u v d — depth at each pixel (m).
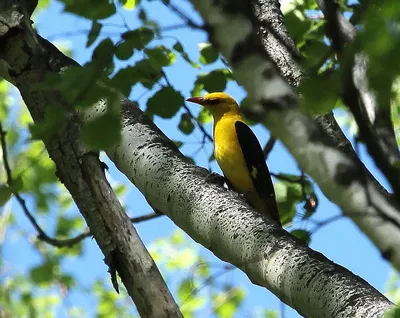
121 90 6.25
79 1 6.25
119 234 7.73
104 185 7.76
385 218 4.70
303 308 6.13
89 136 5.61
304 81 4.71
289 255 6.40
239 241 6.82
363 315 5.65
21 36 7.79
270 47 8.42
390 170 4.26
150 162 7.79
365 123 4.32
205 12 5.48
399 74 4.05
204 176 7.52
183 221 7.39
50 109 6.14
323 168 4.93
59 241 11.20
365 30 4.06
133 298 7.70
